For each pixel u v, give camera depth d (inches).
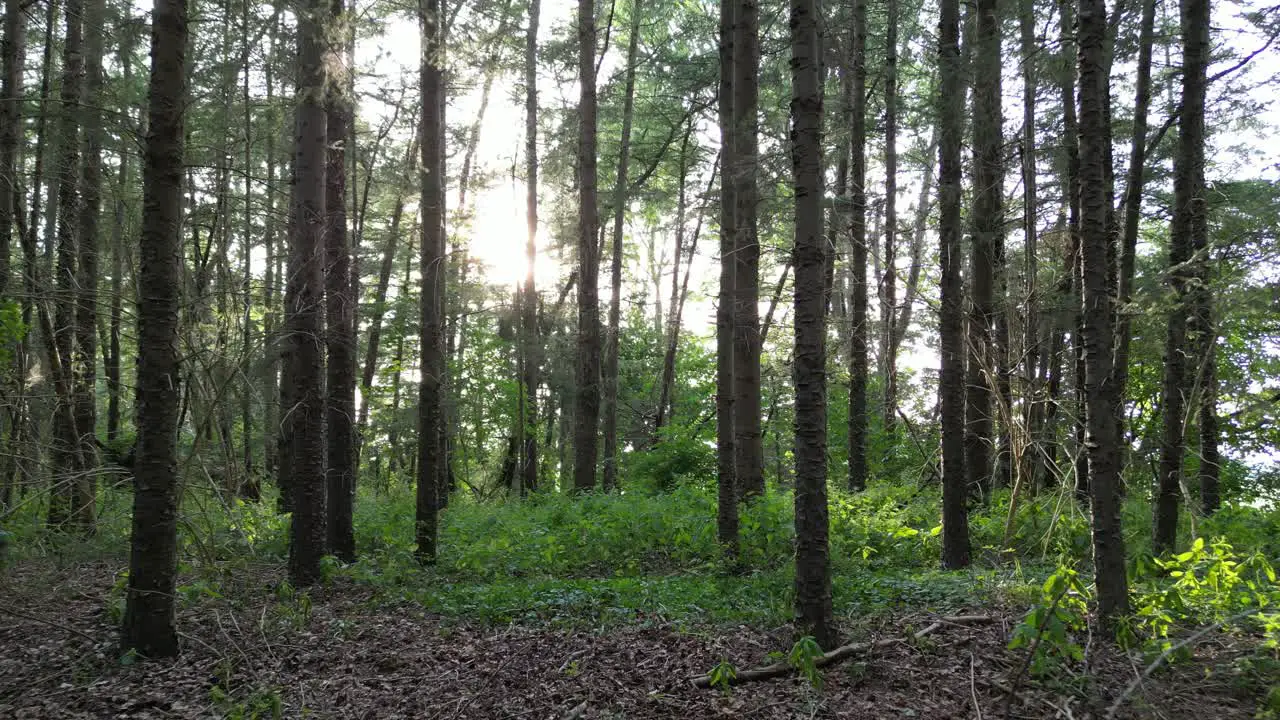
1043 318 399.9
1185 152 311.6
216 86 364.8
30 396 349.1
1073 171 405.4
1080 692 195.9
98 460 380.2
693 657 240.2
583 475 655.8
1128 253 376.8
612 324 788.0
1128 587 254.5
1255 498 524.1
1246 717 181.3
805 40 234.7
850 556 374.9
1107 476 229.0
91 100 364.8
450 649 256.7
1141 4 377.7
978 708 193.5
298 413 350.6
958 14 350.6
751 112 402.9
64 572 335.6
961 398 342.3
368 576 343.6
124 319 346.9
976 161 393.4
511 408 876.0
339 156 406.0
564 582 333.1
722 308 381.1
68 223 394.6
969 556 337.1
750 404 458.9
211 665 243.0
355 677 235.9
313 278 357.1
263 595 327.3
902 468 658.8
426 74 378.9
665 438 740.0
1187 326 339.3
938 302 478.3
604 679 227.3
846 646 231.3
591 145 650.8
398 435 792.3
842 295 730.2
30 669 239.3
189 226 362.9
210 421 329.1
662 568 384.8
